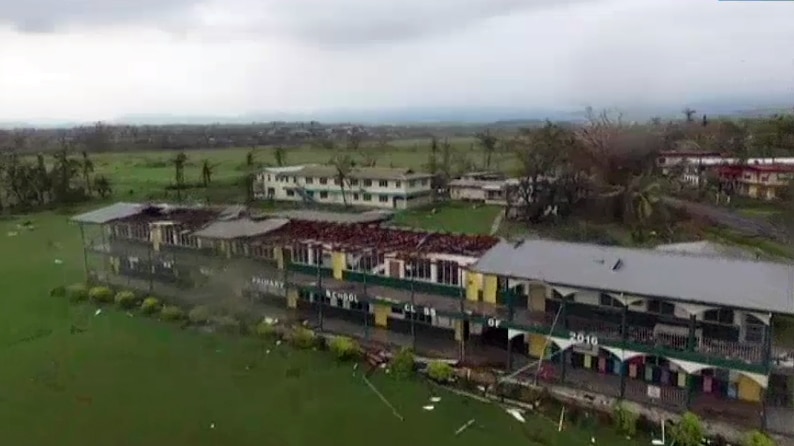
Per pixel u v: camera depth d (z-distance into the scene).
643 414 34.00
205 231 55.22
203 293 56.69
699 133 152.75
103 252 63.47
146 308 54.44
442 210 108.25
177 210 65.81
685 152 129.12
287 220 58.53
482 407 37.22
